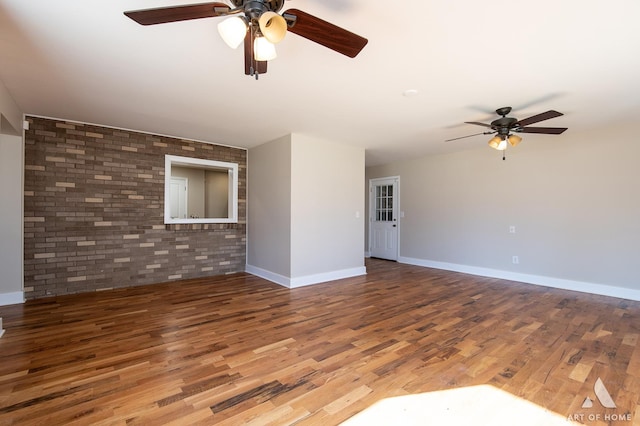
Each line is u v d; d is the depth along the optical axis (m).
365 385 1.97
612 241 4.08
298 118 3.79
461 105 3.31
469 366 2.22
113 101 3.26
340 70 2.53
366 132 4.43
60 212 3.98
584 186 4.31
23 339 2.63
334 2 1.71
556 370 2.16
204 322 3.07
